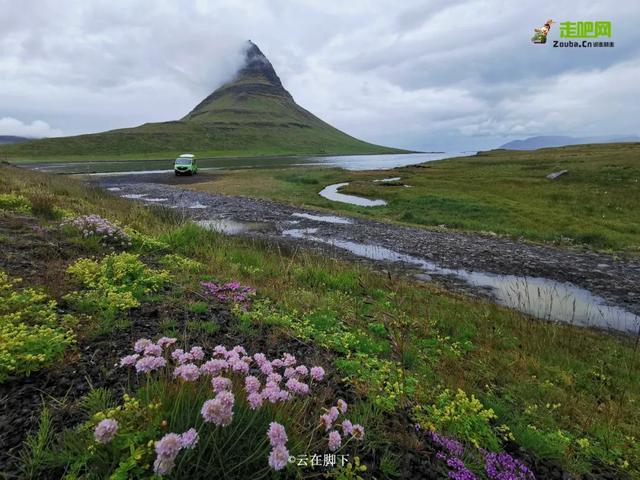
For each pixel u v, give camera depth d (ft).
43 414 10.25
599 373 24.67
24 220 36.29
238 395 10.20
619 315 40.63
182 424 9.30
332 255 57.06
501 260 59.57
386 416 13.53
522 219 90.48
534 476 12.26
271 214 92.07
